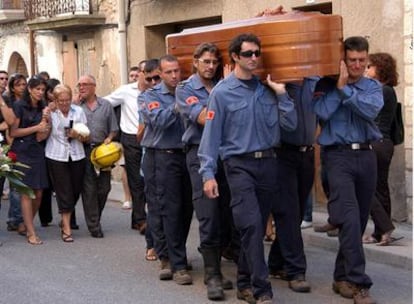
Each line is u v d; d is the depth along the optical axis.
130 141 10.69
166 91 8.10
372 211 9.12
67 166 10.39
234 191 6.98
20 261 9.41
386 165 9.12
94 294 7.94
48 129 10.27
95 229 10.68
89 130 10.52
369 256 9.02
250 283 7.37
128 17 15.69
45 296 7.92
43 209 11.44
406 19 10.13
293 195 7.64
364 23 10.69
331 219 7.21
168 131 8.01
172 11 14.45
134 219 10.98
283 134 7.48
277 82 6.92
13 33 20.39
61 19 16.59
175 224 8.11
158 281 8.33
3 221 12.05
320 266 8.80
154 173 8.30
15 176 6.95
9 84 11.01
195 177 7.54
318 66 6.88
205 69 7.42
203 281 8.24
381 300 7.52
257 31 6.97
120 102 10.82
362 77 7.19
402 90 10.25
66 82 18.08
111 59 16.31
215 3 13.40
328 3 11.30
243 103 6.92
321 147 7.35
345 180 7.13
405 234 9.70
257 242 6.96
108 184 10.77
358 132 7.17
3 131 10.19
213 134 6.95
